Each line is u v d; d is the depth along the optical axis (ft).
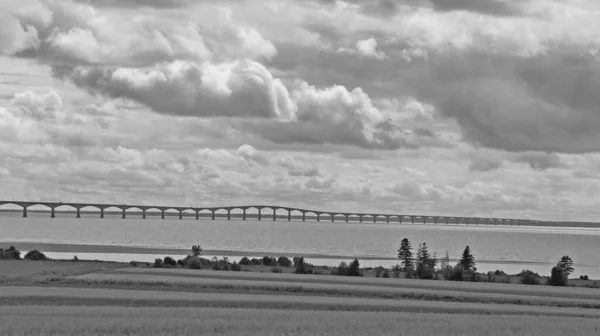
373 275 377.71
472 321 177.17
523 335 159.43
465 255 444.96
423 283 302.04
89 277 280.72
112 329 154.71
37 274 298.97
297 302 213.66
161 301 209.77
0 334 148.15
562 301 243.40
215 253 626.23
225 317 174.40
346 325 165.99
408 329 163.02
